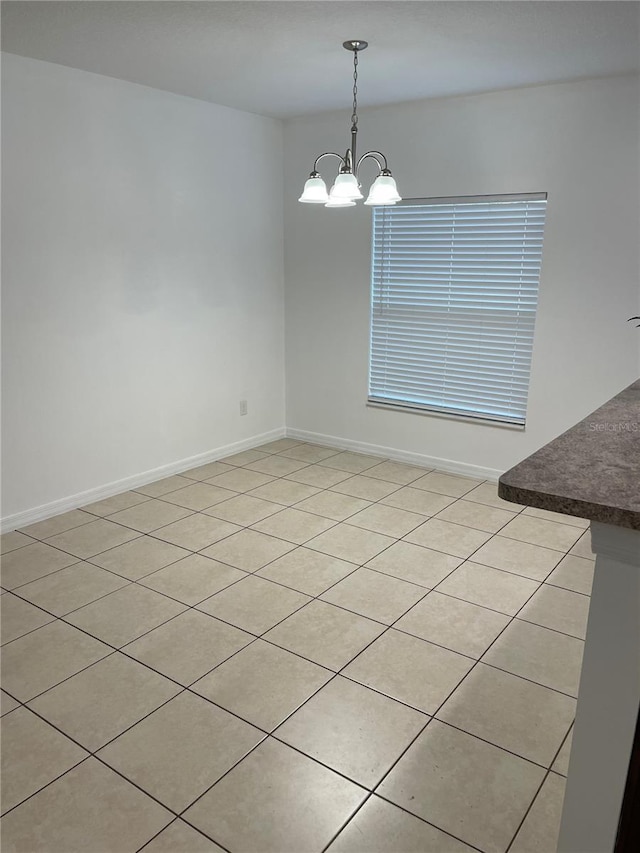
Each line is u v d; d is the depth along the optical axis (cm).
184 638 261
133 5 253
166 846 170
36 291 350
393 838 173
